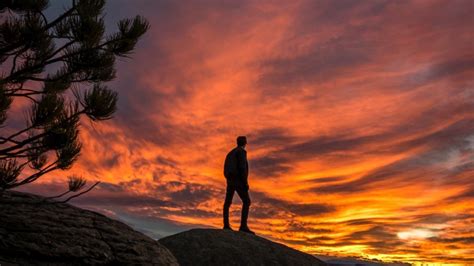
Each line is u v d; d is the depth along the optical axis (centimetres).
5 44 896
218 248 1007
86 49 918
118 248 730
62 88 948
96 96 784
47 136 765
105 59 945
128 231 786
